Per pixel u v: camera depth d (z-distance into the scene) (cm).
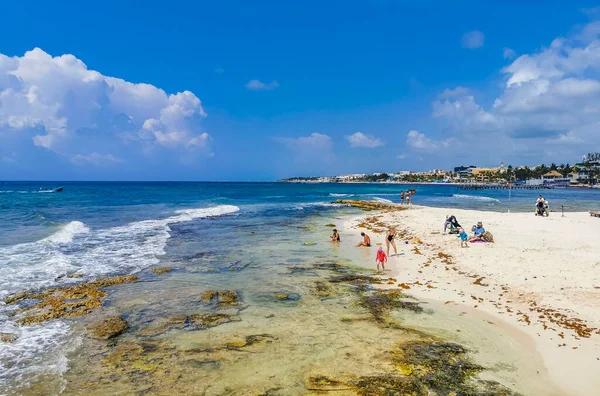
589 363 795
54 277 1434
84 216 3553
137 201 5944
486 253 1750
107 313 1087
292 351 849
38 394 688
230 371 764
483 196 8825
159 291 1300
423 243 2167
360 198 7650
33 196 6856
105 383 722
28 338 916
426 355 827
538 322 1003
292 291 1309
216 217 3719
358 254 1936
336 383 715
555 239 2073
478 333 946
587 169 19138
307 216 3878
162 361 807
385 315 1073
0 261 1638
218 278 1476
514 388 706
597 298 1132
